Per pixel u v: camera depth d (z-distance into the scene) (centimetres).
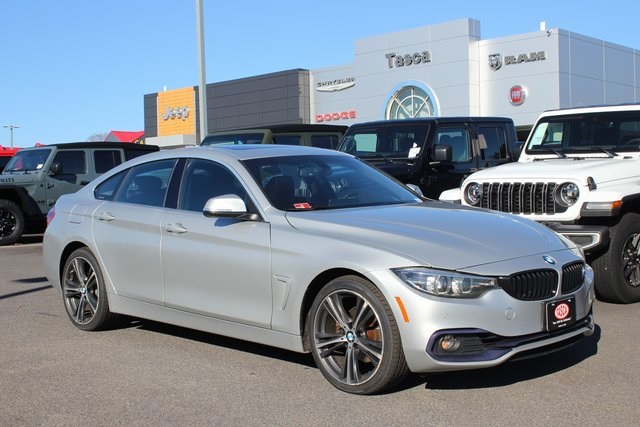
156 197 641
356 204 579
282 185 571
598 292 748
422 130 1077
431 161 1059
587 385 499
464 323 448
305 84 4184
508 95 3388
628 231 731
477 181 802
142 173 668
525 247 490
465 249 471
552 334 479
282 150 629
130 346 641
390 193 614
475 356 452
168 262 604
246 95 4475
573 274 501
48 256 734
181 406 485
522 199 765
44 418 471
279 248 523
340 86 4012
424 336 449
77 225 697
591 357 562
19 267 1161
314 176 598
